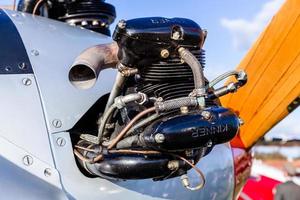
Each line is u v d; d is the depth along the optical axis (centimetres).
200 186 189
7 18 220
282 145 417
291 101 277
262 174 727
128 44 172
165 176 186
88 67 175
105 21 264
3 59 200
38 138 193
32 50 208
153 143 171
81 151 197
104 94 210
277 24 280
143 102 174
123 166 182
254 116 287
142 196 213
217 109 178
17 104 194
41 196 183
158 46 174
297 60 272
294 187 679
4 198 175
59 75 205
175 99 172
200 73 172
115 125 190
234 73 179
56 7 262
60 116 199
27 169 187
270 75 282
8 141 188
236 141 287
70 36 228
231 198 264
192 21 182
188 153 183
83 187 197
